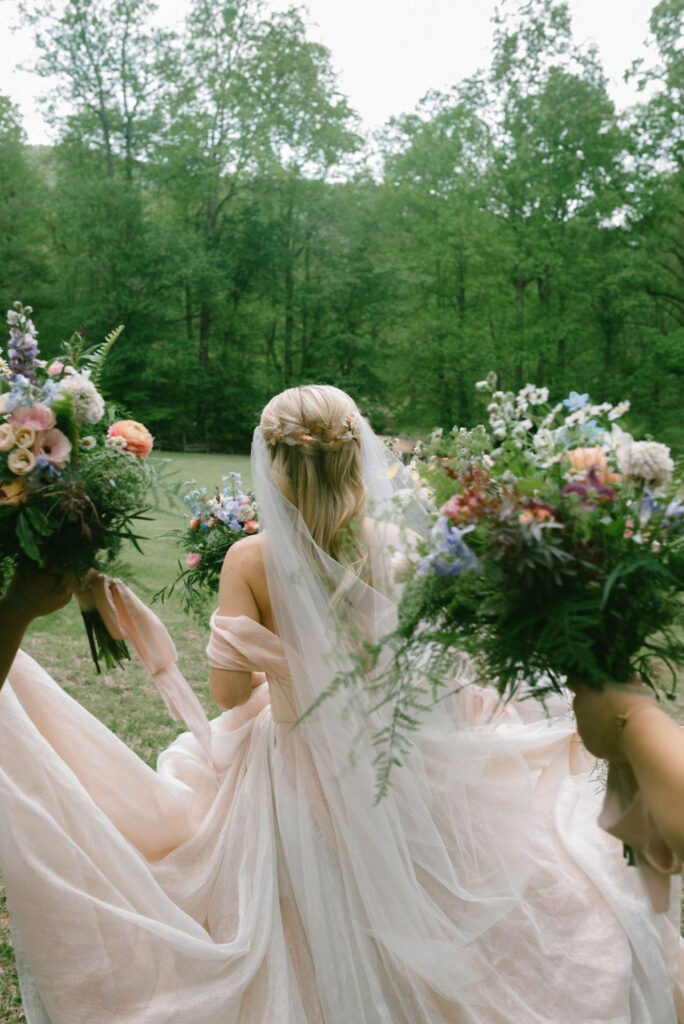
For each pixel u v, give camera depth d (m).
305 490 2.18
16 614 1.98
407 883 2.06
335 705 2.10
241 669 2.26
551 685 1.64
